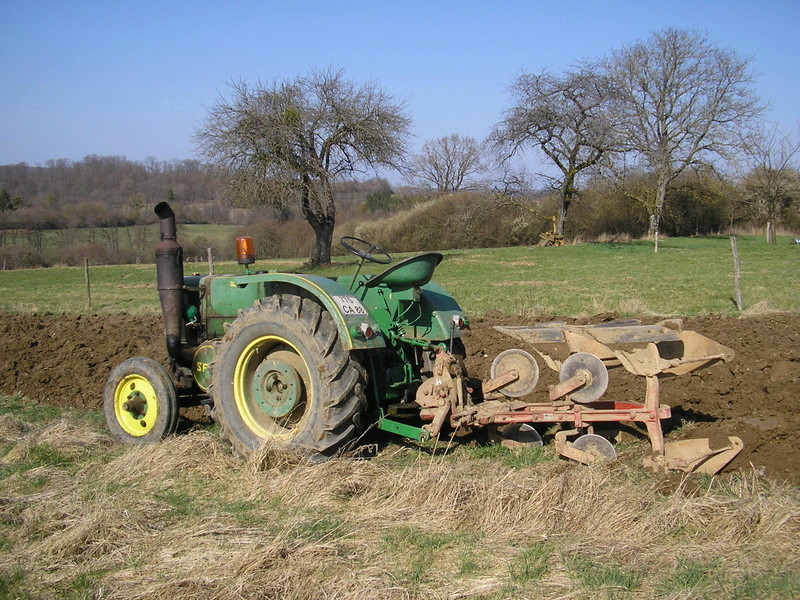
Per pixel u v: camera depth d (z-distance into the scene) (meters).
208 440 5.86
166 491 5.11
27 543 4.30
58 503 4.79
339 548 4.00
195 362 6.35
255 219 52.97
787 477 4.79
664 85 40.56
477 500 4.46
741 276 20.14
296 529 4.25
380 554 3.99
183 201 60.81
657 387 5.14
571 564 3.78
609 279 21.25
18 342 10.84
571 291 18.08
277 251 46.12
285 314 5.45
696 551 3.87
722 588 3.50
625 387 7.31
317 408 5.27
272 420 5.74
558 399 5.42
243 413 5.73
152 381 6.16
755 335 9.59
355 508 4.65
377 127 32.69
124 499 4.87
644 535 4.09
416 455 5.66
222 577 3.72
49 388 8.69
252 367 5.79
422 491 4.68
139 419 6.32
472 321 12.12
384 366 5.83
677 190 42.59
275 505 4.76
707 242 37.06
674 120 40.78
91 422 7.08
